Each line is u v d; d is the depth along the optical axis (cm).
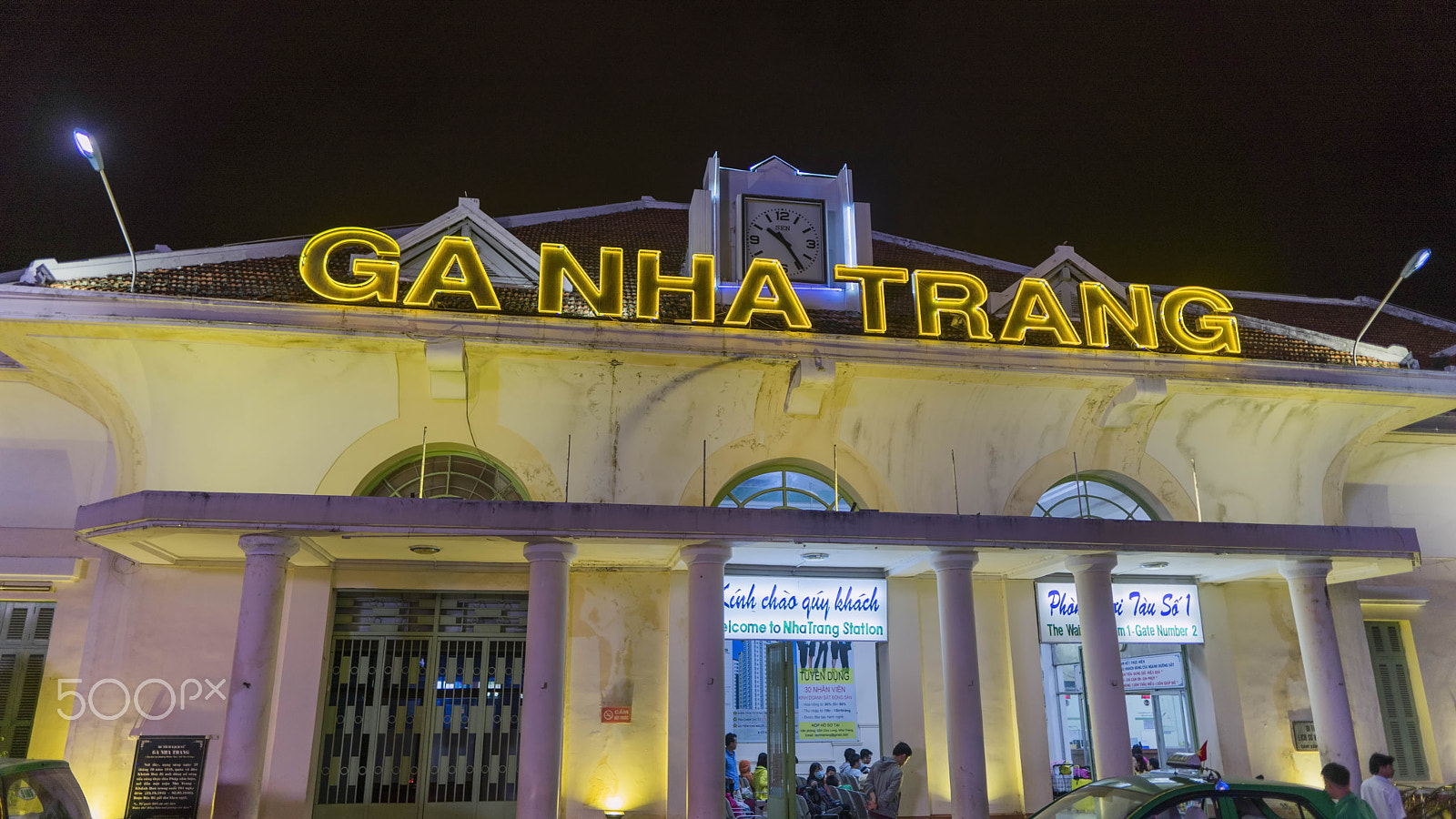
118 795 1148
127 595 1215
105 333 1087
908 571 1363
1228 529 1199
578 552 1184
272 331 1102
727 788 1349
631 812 1249
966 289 1307
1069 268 1480
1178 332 1343
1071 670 1842
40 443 1266
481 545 1120
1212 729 1434
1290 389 1338
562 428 1289
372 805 1218
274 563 1011
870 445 1362
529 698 1036
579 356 1201
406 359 1191
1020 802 1341
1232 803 688
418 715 1260
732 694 1883
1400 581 1558
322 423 1234
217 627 1217
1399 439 1515
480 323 1154
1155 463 1434
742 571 1315
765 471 1367
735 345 1213
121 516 990
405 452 1267
